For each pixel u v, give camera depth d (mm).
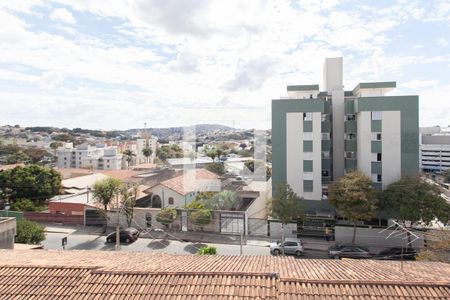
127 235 33031
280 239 32844
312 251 30000
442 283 8242
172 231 36250
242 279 8758
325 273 9562
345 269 10430
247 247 31375
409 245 29531
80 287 8648
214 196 39031
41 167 47312
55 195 47281
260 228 34875
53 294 8383
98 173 61094
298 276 9086
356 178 29938
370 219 30531
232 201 39156
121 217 38469
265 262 11570
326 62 40219
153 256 12781
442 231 26625
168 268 9898
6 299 8227
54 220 40281
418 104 32656
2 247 18031
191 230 36312
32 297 8289
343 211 29656
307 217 34094
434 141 91062
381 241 30906
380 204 30625
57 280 9023
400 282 8336
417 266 11555
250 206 37938
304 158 35594
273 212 32062
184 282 8711
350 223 33406
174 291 8328
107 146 123500
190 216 36125
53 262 10836
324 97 38125
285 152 35969
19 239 26484
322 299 7859
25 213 40781
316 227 33750
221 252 29984
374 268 10852
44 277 9188
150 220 37594
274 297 7984
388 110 33219
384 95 36250
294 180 35781
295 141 35750
